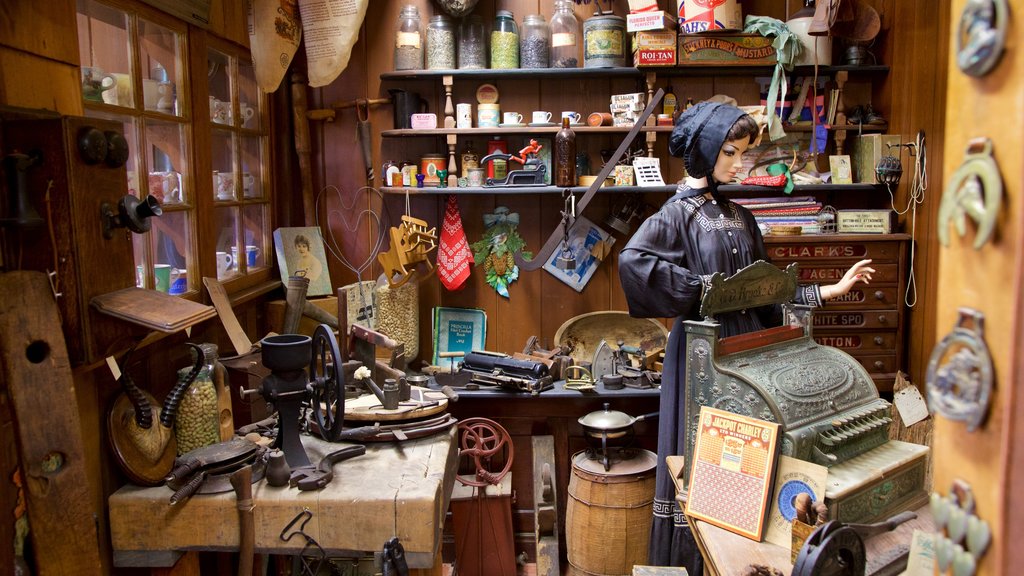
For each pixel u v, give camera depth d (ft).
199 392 7.20
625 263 8.04
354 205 11.40
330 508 6.53
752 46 10.37
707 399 6.18
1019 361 1.67
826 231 10.70
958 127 1.89
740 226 8.38
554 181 11.10
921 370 10.32
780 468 5.49
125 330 5.69
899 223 10.75
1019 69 1.68
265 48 9.53
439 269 11.17
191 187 8.28
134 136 7.18
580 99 11.16
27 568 4.87
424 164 10.84
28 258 5.36
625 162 11.00
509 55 10.71
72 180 5.32
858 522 5.50
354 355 9.18
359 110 11.12
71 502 4.89
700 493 5.81
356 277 11.46
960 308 1.85
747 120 7.91
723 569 5.06
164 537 6.55
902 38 10.47
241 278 9.71
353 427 8.02
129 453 6.62
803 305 7.20
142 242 7.25
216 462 6.67
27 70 5.36
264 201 10.66
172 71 8.00
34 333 4.83
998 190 1.71
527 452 11.29
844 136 10.93
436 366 11.20
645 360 10.91
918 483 6.21
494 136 11.21
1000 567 1.72
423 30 11.09
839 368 6.51
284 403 7.14
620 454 10.26
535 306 11.44
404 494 6.58
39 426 4.77
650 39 10.30
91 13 6.43
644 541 9.86
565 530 10.91
